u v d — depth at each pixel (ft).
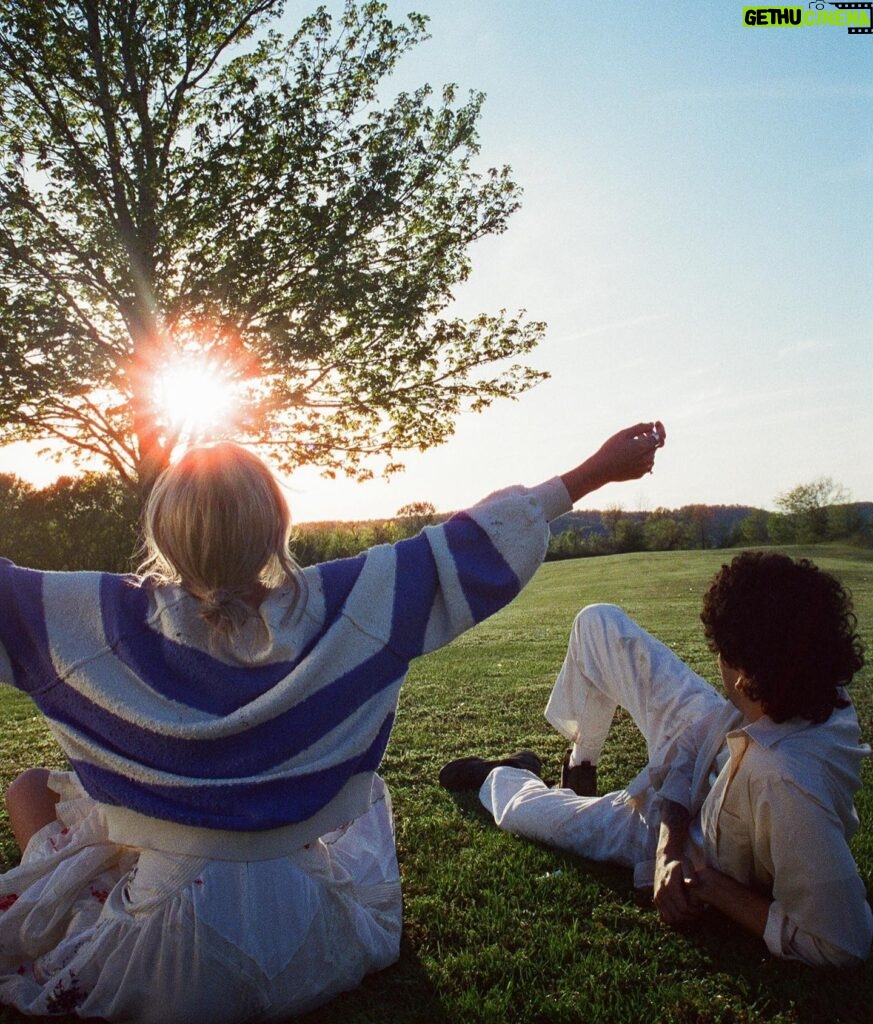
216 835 5.80
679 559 112.78
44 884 6.37
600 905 8.37
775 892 6.86
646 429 6.88
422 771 14.25
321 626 6.18
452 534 6.56
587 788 10.58
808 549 132.87
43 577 6.02
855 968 6.96
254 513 5.91
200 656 5.90
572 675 10.23
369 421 51.78
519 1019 6.54
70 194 43.62
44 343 41.11
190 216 43.01
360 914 6.66
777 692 6.64
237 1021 6.05
